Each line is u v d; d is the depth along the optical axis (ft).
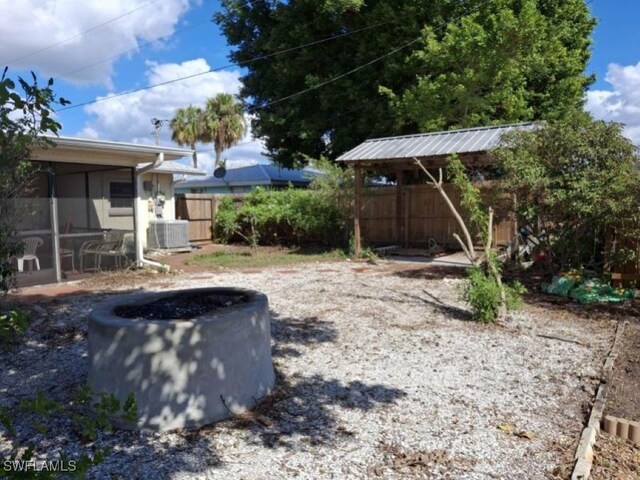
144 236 47.65
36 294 26.40
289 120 63.77
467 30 47.37
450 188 45.73
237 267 37.19
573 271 25.66
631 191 21.75
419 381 13.94
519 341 17.71
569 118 25.54
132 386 11.00
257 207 55.31
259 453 10.04
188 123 109.40
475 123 51.11
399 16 52.75
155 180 49.98
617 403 12.63
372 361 15.61
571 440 10.71
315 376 14.33
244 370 12.03
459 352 16.48
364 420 11.51
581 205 22.62
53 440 10.67
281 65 60.54
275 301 24.47
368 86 57.57
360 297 25.45
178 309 13.03
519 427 11.25
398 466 9.57
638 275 24.35
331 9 53.16
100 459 6.53
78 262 31.48
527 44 48.55
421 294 26.20
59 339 18.39
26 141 8.13
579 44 64.39
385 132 56.75
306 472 9.35
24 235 27.89
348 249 45.85
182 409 11.10
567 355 16.24
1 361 16.08
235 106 91.91
